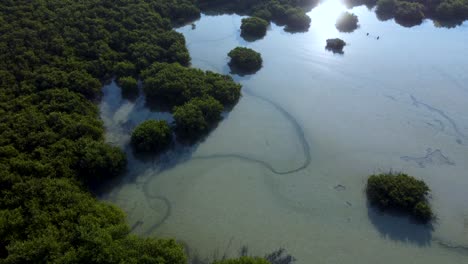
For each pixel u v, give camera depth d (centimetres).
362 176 6744
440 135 7612
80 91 8031
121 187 6488
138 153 7069
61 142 6594
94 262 4741
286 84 9012
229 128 7700
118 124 7775
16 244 4856
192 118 7331
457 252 5581
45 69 8188
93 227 5131
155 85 8156
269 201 6297
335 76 9294
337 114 8112
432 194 6419
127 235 5381
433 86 8975
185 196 6359
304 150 7238
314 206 6234
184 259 5056
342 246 5653
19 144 6450
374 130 7731
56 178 6000
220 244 5672
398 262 5456
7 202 5469
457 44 10681
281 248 5622
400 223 5938
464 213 6122
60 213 5391
